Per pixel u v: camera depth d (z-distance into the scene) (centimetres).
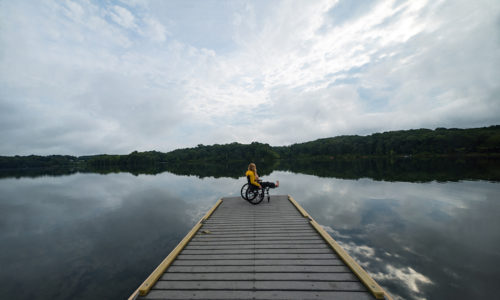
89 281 475
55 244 705
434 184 1586
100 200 1484
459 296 388
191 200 1314
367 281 301
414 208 962
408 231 694
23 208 1352
